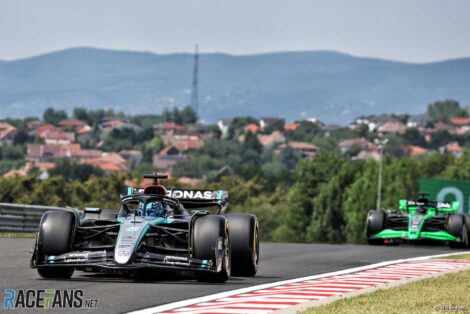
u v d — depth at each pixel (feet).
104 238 147.23
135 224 136.56
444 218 286.66
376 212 287.69
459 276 155.63
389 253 228.02
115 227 139.03
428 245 318.86
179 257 131.95
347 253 223.51
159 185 150.10
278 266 177.58
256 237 155.53
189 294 122.21
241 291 128.06
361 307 112.16
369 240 288.51
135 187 158.81
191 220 135.85
